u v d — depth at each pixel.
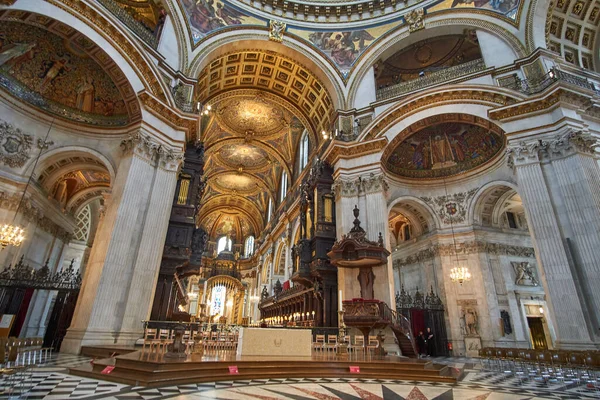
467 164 15.05
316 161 18.00
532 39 12.34
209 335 9.08
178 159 11.70
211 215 37.75
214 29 14.80
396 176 15.62
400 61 16.55
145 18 13.46
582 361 6.88
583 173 9.48
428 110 13.09
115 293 9.16
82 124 11.39
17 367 4.46
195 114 12.11
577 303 8.70
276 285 23.02
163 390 4.49
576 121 10.27
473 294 13.91
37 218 12.62
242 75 17.98
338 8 16.61
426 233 16.08
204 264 36.25
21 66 10.37
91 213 18.86
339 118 15.10
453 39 15.15
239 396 4.30
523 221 15.79
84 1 9.38
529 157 10.56
